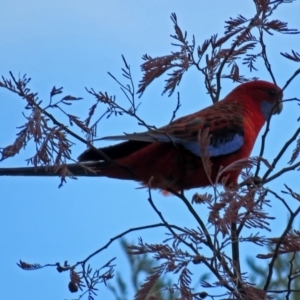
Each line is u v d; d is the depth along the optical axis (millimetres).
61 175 7430
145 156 10125
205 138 7688
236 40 8969
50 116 7457
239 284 7078
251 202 6746
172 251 7141
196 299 7051
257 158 7605
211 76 9492
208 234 7172
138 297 7047
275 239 7363
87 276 8047
